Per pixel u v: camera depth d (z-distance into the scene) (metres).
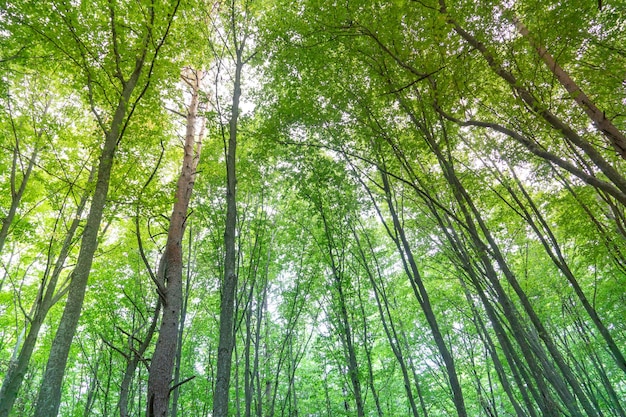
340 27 6.17
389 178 9.72
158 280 6.24
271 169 11.00
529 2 5.44
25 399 11.67
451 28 5.03
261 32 8.12
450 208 9.14
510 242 11.57
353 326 10.85
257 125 10.17
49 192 9.20
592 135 7.68
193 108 8.75
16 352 11.32
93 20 6.02
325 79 7.96
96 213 5.63
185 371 12.46
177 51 6.88
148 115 7.13
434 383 16.11
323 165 9.39
